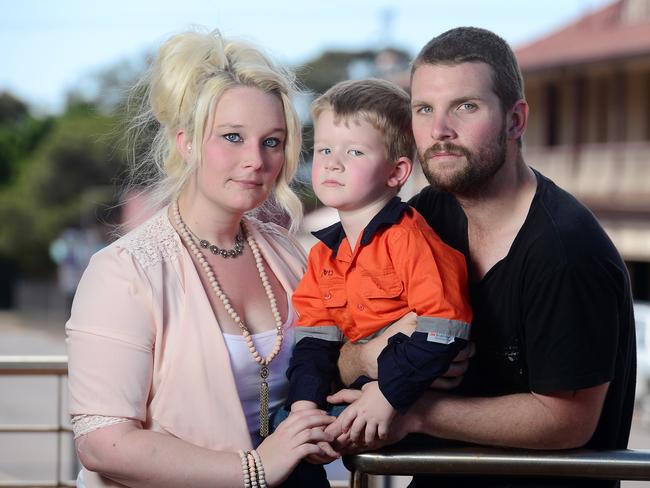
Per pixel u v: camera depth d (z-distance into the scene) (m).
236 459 2.57
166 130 2.88
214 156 2.77
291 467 2.56
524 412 2.56
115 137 3.19
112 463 2.56
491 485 2.74
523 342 2.64
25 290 43.50
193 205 2.91
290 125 2.85
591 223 2.63
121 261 2.71
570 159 22.34
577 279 2.53
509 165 2.66
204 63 2.80
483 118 2.57
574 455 2.48
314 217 18.62
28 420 13.66
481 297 2.68
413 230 2.68
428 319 2.55
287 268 3.02
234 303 2.87
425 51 2.64
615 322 2.57
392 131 2.75
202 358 2.68
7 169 50.25
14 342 28.31
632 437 12.20
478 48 2.59
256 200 2.82
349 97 2.75
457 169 2.58
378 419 2.52
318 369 2.73
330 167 2.75
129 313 2.65
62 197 45.00
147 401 2.68
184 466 2.55
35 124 50.78
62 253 37.81
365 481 2.55
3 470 9.69
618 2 23.67
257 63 2.84
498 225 2.70
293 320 2.92
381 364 2.55
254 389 2.80
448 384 2.65
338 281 2.78
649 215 20.91
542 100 23.16
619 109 21.55
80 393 2.62
